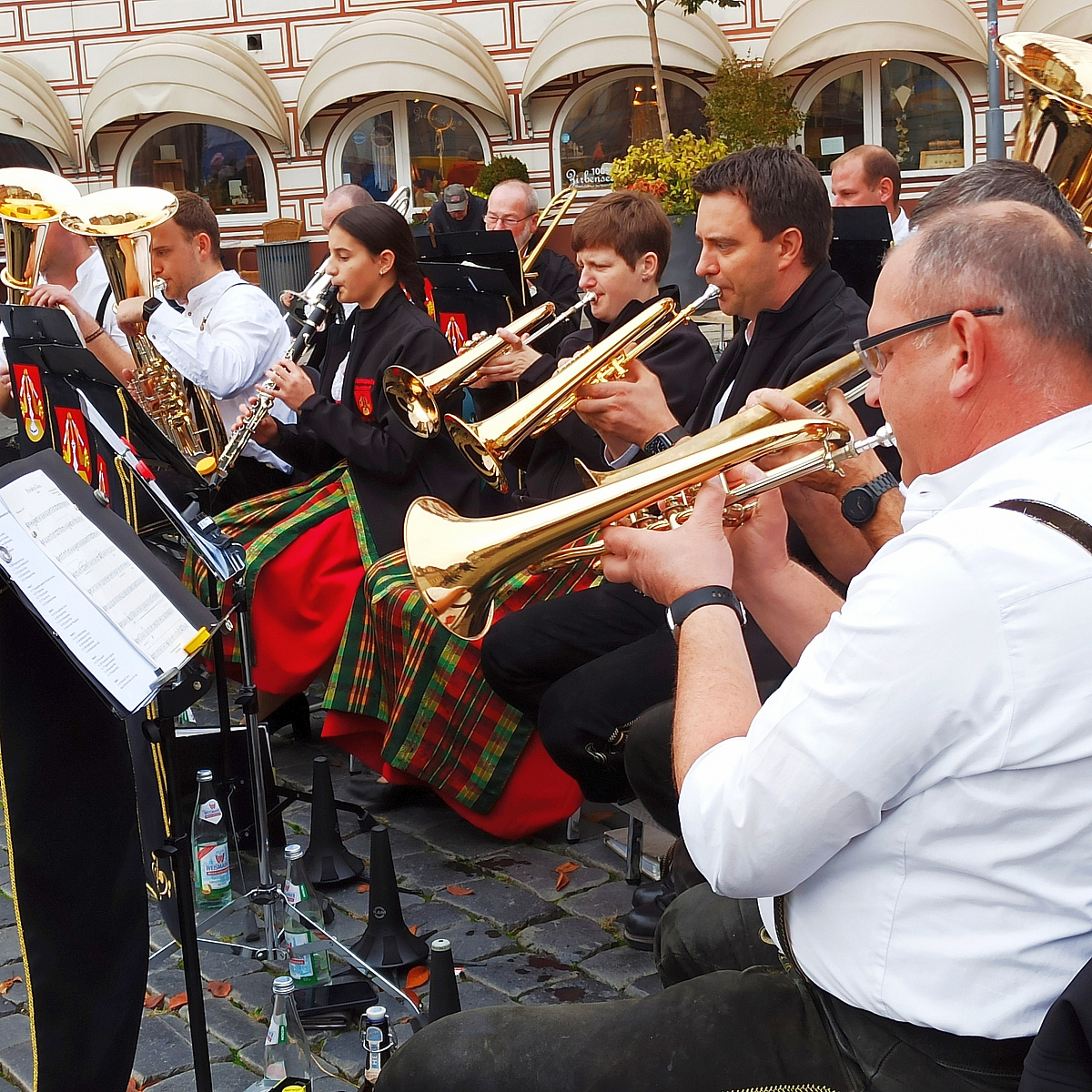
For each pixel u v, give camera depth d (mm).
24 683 2209
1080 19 12289
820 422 1925
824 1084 1520
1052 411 1417
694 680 1638
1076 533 1315
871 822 1395
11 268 4555
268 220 14641
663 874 3068
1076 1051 1234
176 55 13836
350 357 4414
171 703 2088
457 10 14047
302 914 2957
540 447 4059
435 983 2391
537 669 3326
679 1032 1615
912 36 12875
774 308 3156
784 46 13211
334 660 4113
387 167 14469
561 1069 1636
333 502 4266
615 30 13406
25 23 14328
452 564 2102
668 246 3988
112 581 2062
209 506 3053
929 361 1456
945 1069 1397
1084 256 1428
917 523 1511
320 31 14203
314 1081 2568
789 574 2076
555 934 3121
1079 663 1295
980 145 13586
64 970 2254
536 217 7031
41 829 2238
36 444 2812
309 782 4164
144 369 4539
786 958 1593
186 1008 2879
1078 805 1312
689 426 3418
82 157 14609
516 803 3623
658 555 1778
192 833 3229
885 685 1343
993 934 1357
